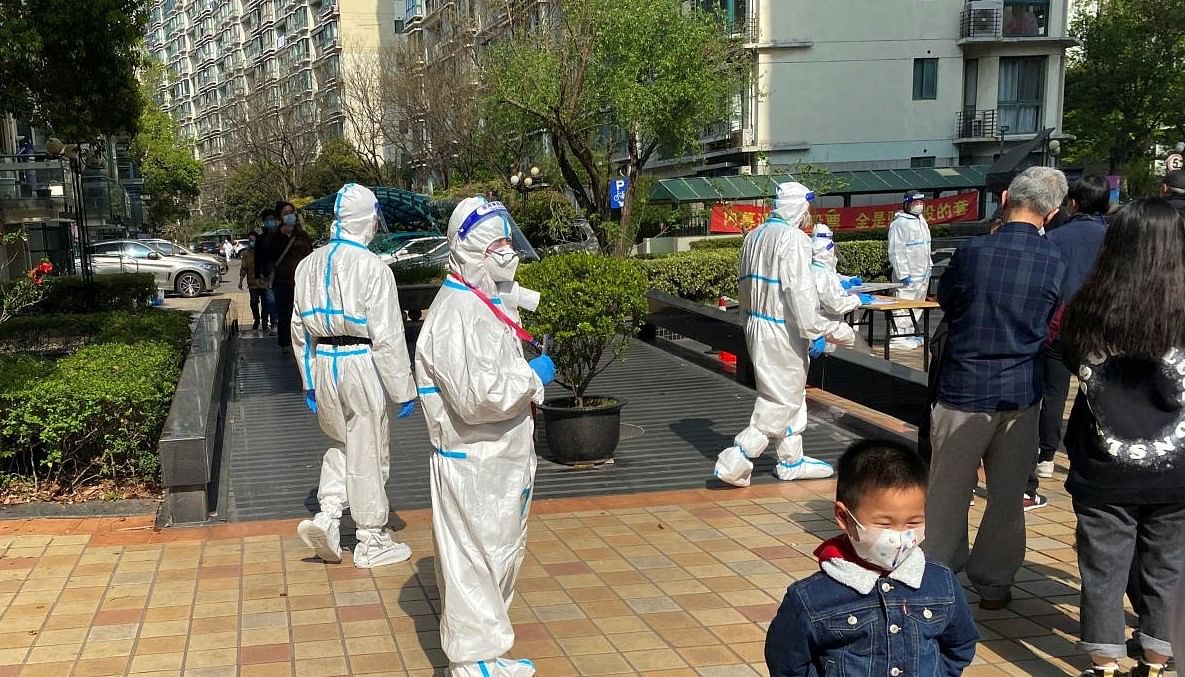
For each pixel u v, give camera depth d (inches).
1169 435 121.5
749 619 158.1
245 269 567.8
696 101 638.5
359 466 183.0
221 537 203.9
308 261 186.9
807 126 1039.6
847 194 927.0
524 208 860.6
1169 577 125.2
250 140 1817.2
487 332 124.0
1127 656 139.6
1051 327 156.9
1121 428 122.8
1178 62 972.6
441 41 1332.4
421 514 221.9
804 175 811.4
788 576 176.6
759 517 212.4
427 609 165.0
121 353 269.4
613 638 151.3
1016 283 142.7
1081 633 130.1
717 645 148.5
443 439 127.4
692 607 163.2
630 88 615.8
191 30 3627.0
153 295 599.2
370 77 1498.5
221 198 2169.0
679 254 613.6
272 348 493.4
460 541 127.3
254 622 159.5
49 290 489.4
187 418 225.3
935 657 84.1
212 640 152.6
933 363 159.2
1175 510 123.6
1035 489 209.8
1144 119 1000.2
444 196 1115.3
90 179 1230.9
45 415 221.8
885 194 1012.5
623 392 360.8
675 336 481.4
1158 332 118.6
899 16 1031.0
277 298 478.9
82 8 433.4
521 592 170.6
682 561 185.2
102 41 449.7
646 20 618.8
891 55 1037.2
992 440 151.4
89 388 224.8
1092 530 127.6
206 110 3462.1
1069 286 162.4
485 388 121.0
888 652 82.7
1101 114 1023.6
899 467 81.8
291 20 2696.9
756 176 851.4
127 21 467.5
